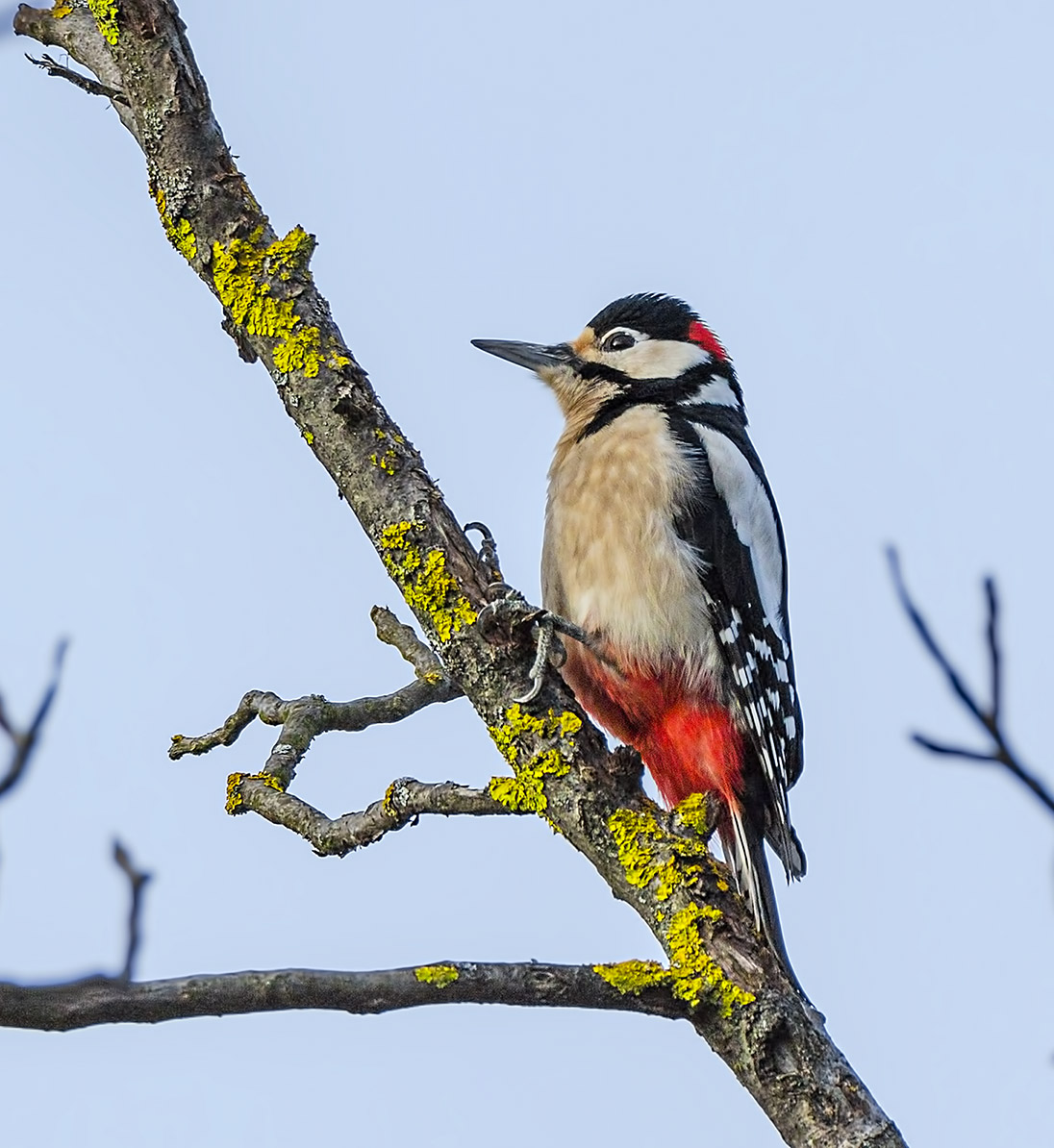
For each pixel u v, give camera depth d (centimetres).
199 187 880
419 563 844
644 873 799
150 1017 675
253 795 902
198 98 889
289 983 690
